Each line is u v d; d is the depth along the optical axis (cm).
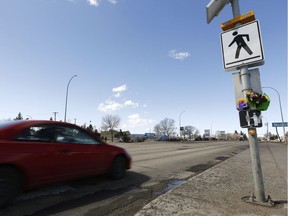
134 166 930
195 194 504
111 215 395
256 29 461
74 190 538
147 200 481
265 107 445
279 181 656
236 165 967
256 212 402
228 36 495
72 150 531
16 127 455
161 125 10588
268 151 1923
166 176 748
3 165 411
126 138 6034
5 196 410
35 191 514
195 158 1339
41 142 479
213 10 512
